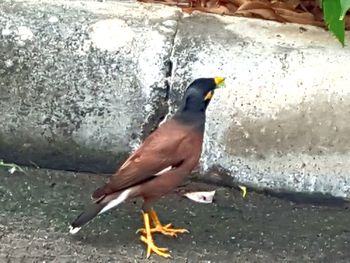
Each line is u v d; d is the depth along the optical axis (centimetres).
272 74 157
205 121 149
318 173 157
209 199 156
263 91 157
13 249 143
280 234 150
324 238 150
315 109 156
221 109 157
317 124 156
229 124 157
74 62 159
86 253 143
